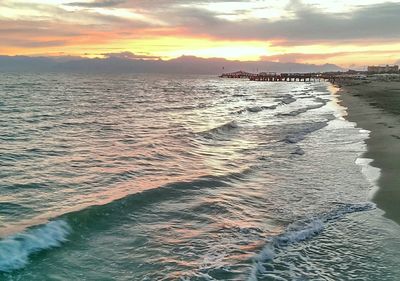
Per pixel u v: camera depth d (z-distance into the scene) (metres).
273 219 9.45
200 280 6.47
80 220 8.69
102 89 75.75
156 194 10.88
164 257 7.32
